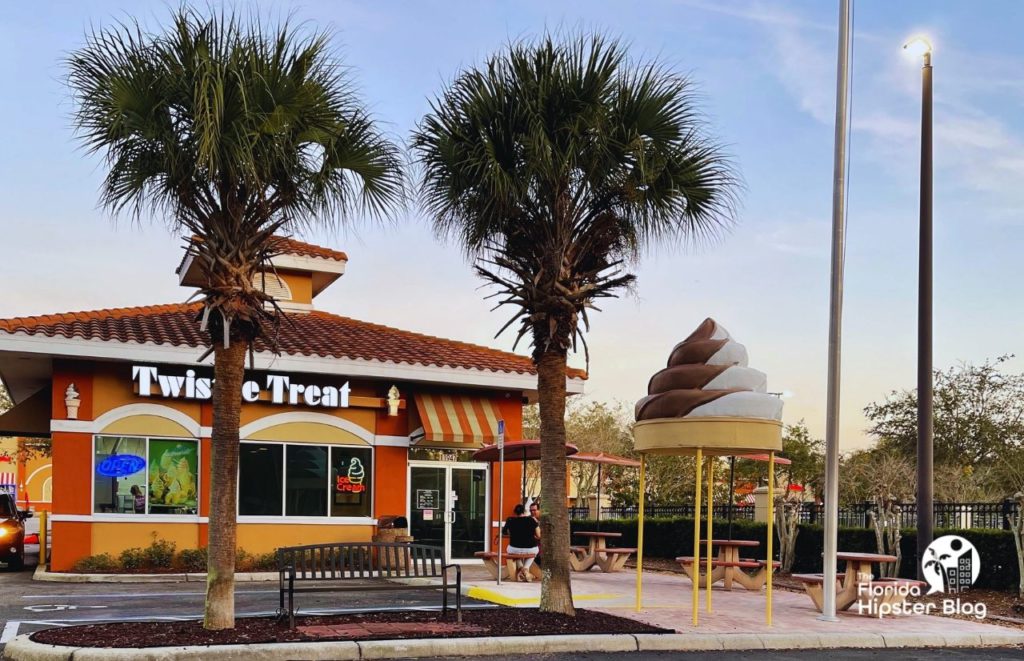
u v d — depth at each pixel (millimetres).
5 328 20016
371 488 23641
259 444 22734
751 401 13164
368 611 13633
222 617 11430
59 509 20797
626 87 12852
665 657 11391
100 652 10070
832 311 14703
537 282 13188
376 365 23125
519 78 12844
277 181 11672
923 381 18359
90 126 11227
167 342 21281
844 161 14781
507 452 20625
